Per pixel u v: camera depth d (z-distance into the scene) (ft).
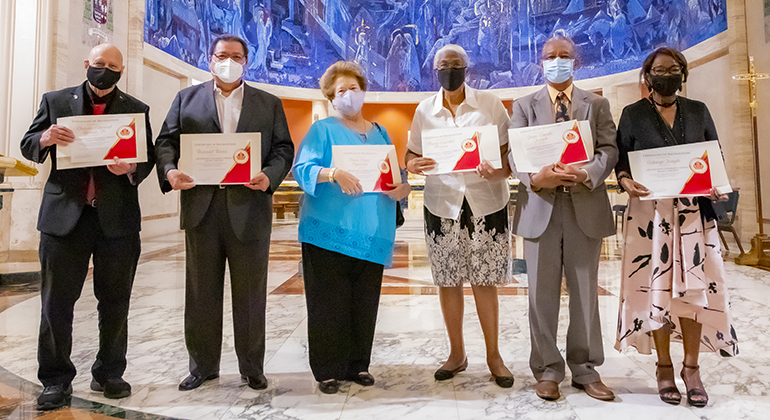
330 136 7.70
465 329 10.75
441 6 49.93
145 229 30.17
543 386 6.84
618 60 39.88
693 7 30.04
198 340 7.32
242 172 6.86
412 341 9.93
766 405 6.51
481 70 48.44
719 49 25.82
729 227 19.57
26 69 17.74
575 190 6.86
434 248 7.77
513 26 46.93
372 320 7.64
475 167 7.04
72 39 19.83
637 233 6.92
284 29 47.24
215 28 39.47
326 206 7.43
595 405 6.56
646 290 6.80
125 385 6.99
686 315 6.68
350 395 7.07
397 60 51.21
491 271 7.47
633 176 6.75
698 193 6.27
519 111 7.40
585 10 42.32
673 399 6.57
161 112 31.73
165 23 31.78
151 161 7.11
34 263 18.12
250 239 7.13
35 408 6.49
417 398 6.93
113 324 6.98
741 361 8.33
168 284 15.78
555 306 7.05
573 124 6.57
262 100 7.60
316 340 7.30
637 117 6.95
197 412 6.43
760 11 22.34
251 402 6.79
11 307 12.48
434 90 50.80
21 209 18.16
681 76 6.56
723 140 25.57
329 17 50.26
